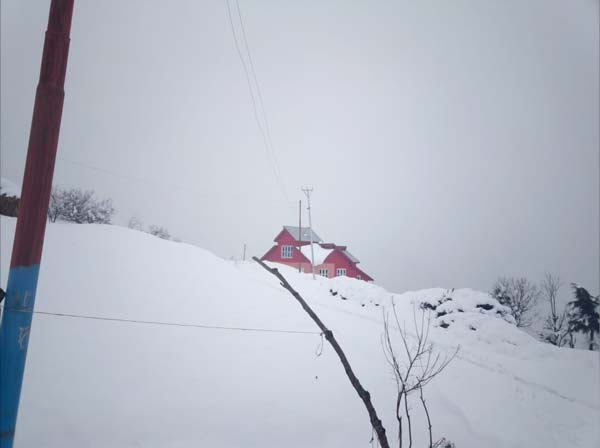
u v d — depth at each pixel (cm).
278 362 792
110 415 568
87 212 2006
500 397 805
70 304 926
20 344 259
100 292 1027
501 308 1578
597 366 1048
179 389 653
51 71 275
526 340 1236
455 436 630
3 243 1216
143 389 640
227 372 727
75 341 761
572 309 3175
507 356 1127
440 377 850
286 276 2256
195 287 1223
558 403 817
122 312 932
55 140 275
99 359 711
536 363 1075
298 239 4016
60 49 280
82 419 551
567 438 683
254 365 766
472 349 1145
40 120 270
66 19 285
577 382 945
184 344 817
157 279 1218
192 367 728
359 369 802
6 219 1489
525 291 4066
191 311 1015
